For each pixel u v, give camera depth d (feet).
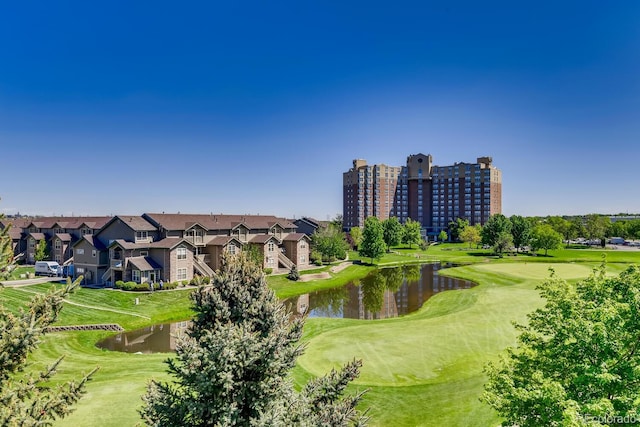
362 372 83.92
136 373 83.05
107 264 188.75
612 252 352.90
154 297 162.20
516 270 242.78
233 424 28.91
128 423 59.57
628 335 40.75
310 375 81.82
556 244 336.90
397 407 68.08
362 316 149.38
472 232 456.45
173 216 218.18
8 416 27.30
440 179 586.45
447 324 121.80
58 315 31.99
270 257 242.78
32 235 254.47
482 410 66.54
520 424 43.55
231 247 217.56
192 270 194.90
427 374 82.99
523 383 47.50
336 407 35.94
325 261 293.84
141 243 188.75
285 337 33.19
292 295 188.75
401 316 146.41
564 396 37.96
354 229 415.44
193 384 30.35
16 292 152.66
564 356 45.32
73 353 100.32
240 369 29.96
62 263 233.14
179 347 30.89
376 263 301.22
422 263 311.06
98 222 241.96
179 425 30.89
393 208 599.16
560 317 48.70
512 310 138.00
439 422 63.16
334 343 104.47
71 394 30.55
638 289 45.14
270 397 31.37
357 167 597.11
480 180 561.02
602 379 36.99
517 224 377.71
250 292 35.47
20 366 29.37
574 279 200.64
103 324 128.47
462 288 201.05
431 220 591.37
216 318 32.96
